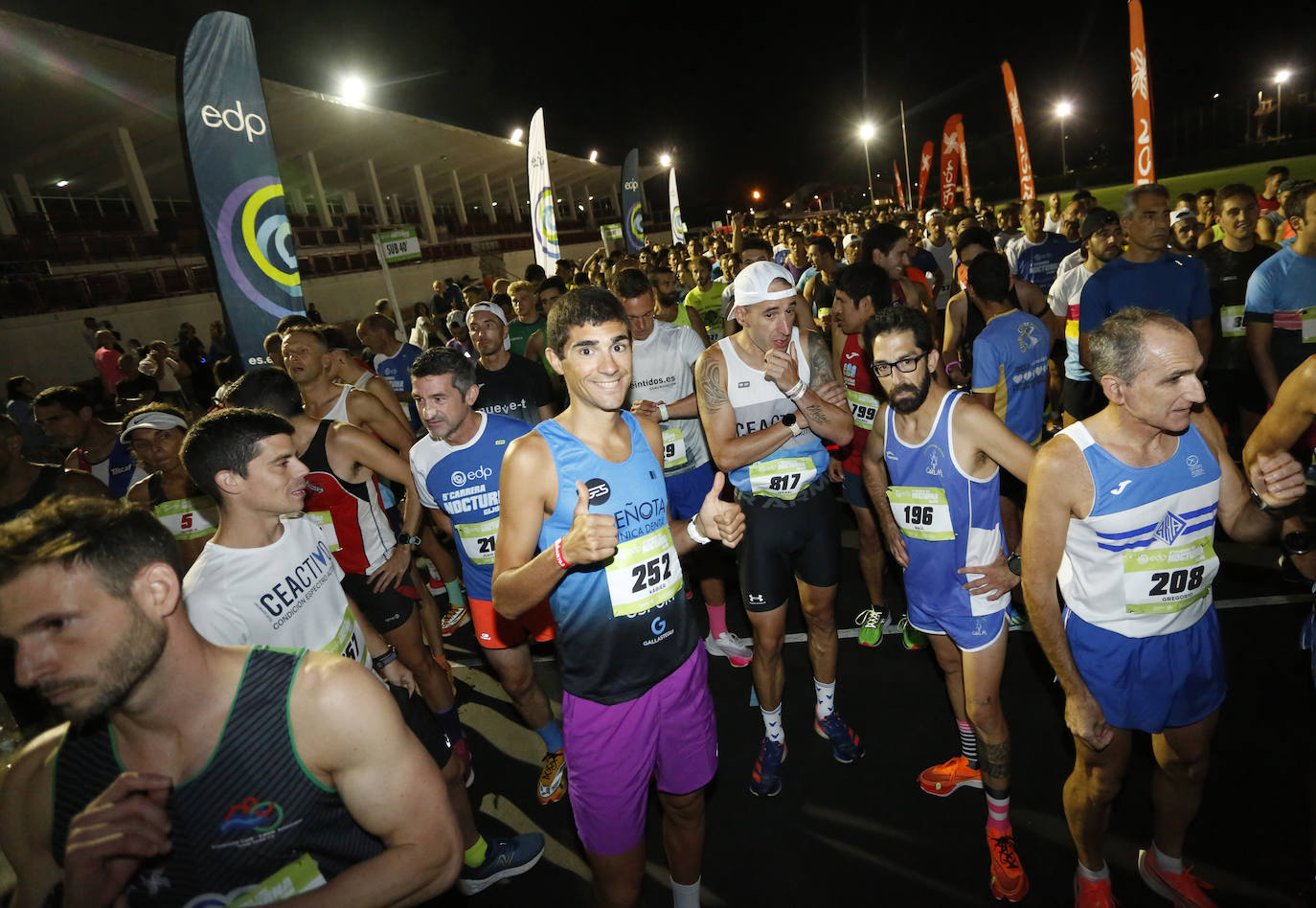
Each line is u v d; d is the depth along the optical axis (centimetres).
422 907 288
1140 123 734
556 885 290
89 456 435
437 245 3195
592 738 219
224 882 131
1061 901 252
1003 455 238
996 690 258
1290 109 4284
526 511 208
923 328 239
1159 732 220
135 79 1738
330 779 135
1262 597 401
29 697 288
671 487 442
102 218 2217
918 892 264
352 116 2570
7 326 1391
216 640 203
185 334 1495
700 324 631
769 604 310
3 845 130
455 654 488
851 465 410
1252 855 258
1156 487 199
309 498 317
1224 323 500
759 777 320
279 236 532
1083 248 556
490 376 467
